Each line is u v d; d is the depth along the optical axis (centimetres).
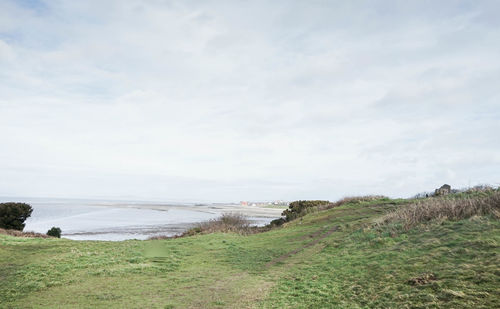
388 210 2244
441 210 1437
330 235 1769
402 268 896
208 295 944
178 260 1491
